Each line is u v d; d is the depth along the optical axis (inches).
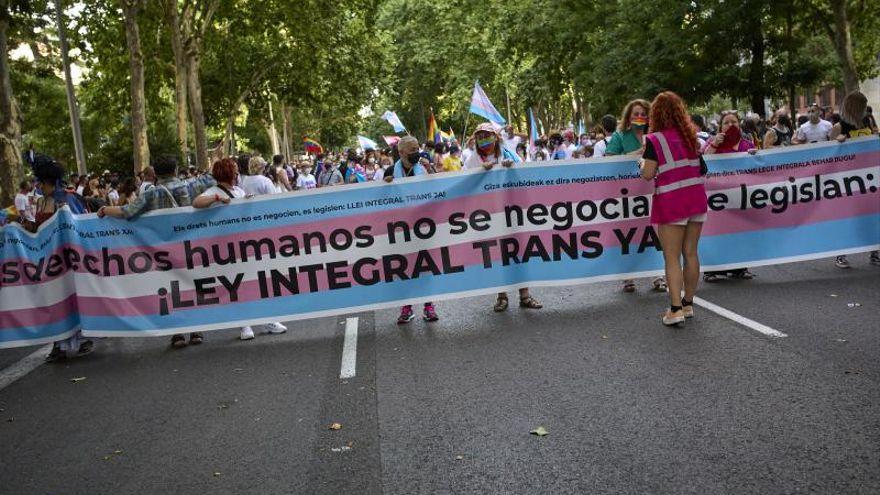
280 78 1590.8
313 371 263.7
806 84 1141.1
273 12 1401.3
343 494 165.0
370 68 1524.4
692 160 277.4
